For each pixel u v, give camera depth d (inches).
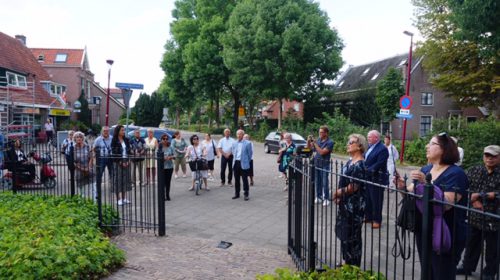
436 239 125.9
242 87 1381.6
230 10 1558.8
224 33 1430.9
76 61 1737.2
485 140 563.2
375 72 1648.6
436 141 143.5
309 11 1275.8
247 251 238.5
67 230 218.5
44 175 356.5
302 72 1226.6
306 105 1531.7
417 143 757.3
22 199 307.6
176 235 274.5
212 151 530.0
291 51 1200.8
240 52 1270.9
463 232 132.2
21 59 1216.2
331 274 156.6
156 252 231.5
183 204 380.8
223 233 284.2
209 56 1483.8
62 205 278.1
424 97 1421.0
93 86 2038.6
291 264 214.2
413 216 123.3
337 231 171.0
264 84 1278.3
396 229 127.3
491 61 929.5
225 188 472.1
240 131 402.6
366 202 161.3
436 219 125.9
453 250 112.0
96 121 1948.8
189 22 1635.1
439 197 122.9
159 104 2401.6
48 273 166.6
